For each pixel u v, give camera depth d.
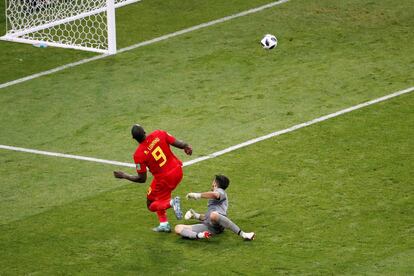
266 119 51.16
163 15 66.06
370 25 62.50
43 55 61.25
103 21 65.06
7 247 39.97
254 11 65.62
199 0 68.12
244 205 42.84
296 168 45.97
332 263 37.97
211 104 53.28
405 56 58.03
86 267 38.31
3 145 49.91
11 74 58.81
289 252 38.91
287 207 42.50
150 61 59.41
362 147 47.69
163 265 38.25
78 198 43.97
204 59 59.22
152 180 43.91
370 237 39.84
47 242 40.25
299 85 55.03
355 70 56.50
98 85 56.59
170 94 54.88
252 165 46.50
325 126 50.03
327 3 66.12
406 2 65.69
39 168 47.19
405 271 37.12
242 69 57.56
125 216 42.19
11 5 66.56
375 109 51.69
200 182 45.09
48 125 52.06
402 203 42.47
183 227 40.12
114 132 50.81
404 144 47.78
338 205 42.56
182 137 49.69
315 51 59.34
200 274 37.47
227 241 39.91
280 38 61.38
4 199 44.16
